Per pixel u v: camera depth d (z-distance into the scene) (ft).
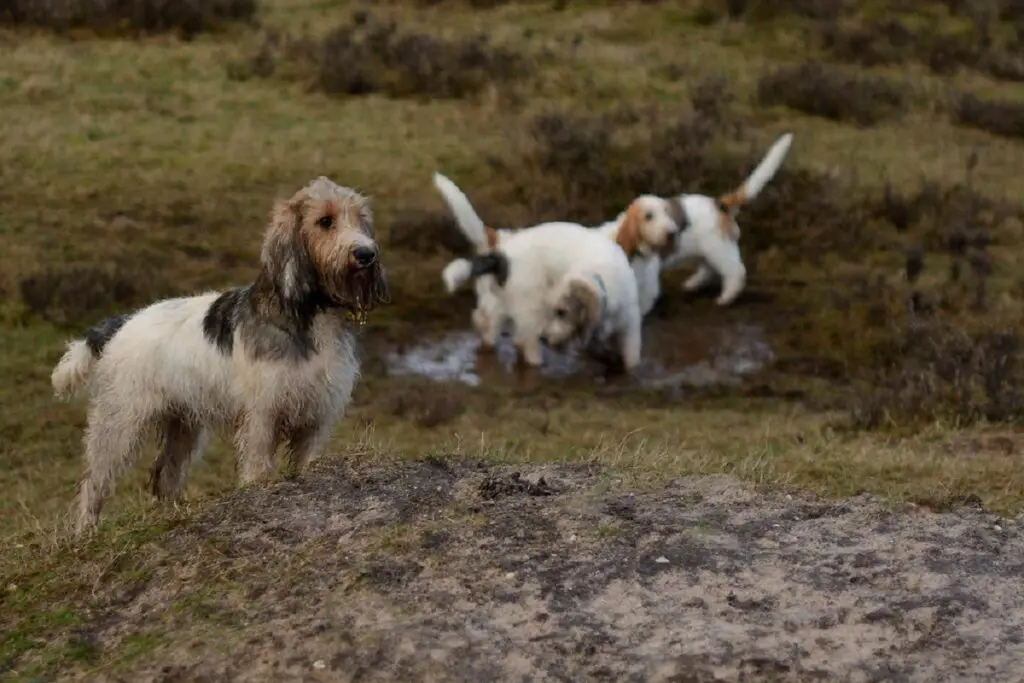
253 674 17.88
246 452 24.39
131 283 47.70
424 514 21.98
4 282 47.57
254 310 24.22
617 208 57.16
